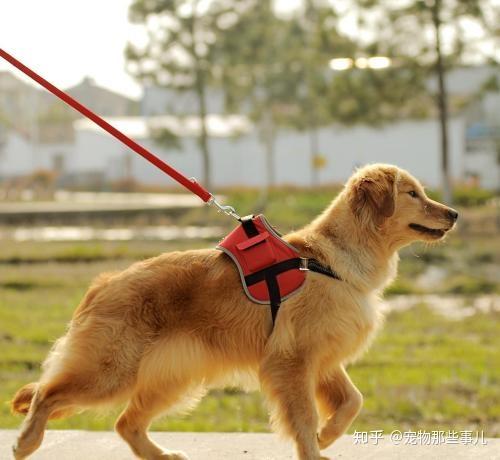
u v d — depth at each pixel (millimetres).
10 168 72625
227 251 5684
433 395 9055
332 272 5668
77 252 22281
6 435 6656
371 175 5961
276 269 5613
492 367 10469
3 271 20031
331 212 5973
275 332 5555
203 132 38875
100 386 5383
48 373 5457
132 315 5453
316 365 5625
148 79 36188
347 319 5629
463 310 15672
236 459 6113
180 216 34031
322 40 29766
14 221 32094
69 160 72250
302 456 5453
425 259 22547
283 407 5508
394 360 10938
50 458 6176
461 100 30328
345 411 5770
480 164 52406
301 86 49156
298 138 55844
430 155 52969
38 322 13758
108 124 6031
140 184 60906
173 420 8352
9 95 85312
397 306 16156
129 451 6348
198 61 36438
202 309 5566
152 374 5527
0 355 11156
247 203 37344
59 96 6039
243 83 41875
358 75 28891
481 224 29109
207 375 5691
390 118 30156
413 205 5977
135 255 22375
